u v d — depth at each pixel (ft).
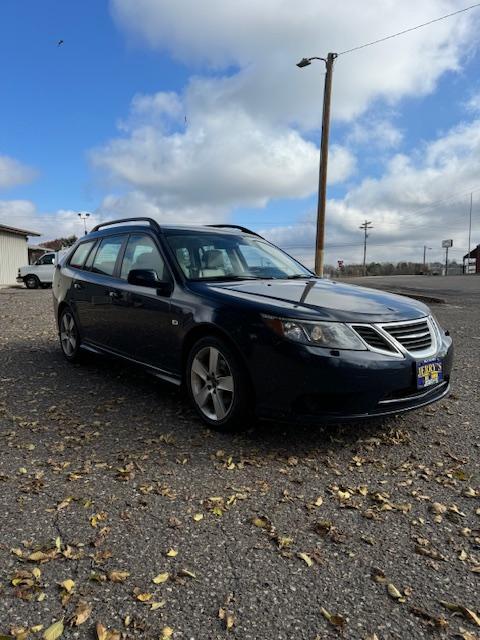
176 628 6.10
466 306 42.78
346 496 9.37
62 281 19.86
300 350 10.61
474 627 6.19
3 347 22.97
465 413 14.06
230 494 9.36
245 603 6.55
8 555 7.47
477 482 10.00
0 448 11.41
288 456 11.03
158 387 16.34
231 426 11.99
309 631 6.10
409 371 11.10
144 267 15.42
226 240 16.48
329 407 10.76
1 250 96.12
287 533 8.16
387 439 12.07
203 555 7.54
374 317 11.30
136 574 7.08
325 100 50.06
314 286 13.79
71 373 18.16
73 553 7.53
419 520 8.61
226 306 11.96
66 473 10.16
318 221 51.62
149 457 10.92
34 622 6.15
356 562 7.45
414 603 6.60
